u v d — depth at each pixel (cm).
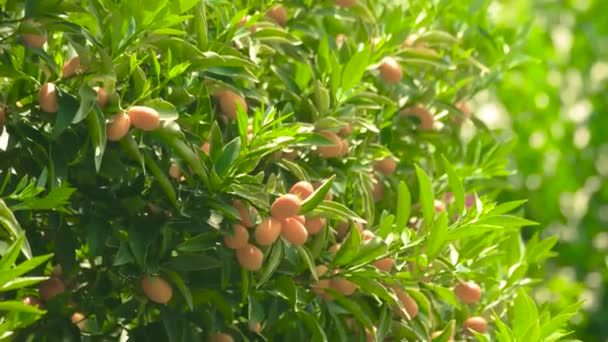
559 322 236
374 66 251
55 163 215
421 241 237
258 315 229
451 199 280
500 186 282
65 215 224
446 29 284
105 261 226
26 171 221
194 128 229
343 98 242
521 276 262
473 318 257
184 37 228
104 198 223
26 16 211
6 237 208
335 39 270
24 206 208
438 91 275
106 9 218
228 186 221
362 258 233
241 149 221
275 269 232
